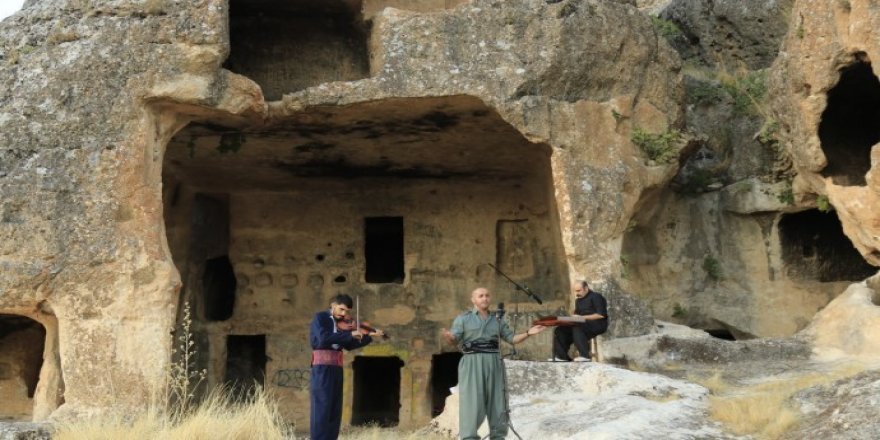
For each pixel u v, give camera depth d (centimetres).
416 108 1630
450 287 2064
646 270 1867
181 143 1794
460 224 2086
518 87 1586
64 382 1421
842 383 1059
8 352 1834
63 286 1423
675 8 2192
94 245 1434
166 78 1488
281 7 1756
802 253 1855
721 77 2009
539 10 1619
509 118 1583
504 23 1614
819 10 1562
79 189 1446
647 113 1681
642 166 1652
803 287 1822
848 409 925
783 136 1730
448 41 1603
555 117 1602
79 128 1463
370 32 1709
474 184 2081
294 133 1745
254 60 1808
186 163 1914
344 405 2003
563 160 1591
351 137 1778
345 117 1666
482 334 956
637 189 1634
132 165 1463
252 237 2109
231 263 2097
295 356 2059
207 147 1820
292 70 1809
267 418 1114
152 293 1438
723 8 2084
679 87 1725
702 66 2106
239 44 1805
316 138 1778
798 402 1049
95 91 1476
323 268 2097
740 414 1040
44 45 1499
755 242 1861
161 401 1404
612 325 1530
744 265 1864
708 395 1188
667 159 1675
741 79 1978
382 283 2094
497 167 1972
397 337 2045
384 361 2162
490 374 948
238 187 2086
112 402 1402
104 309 1425
